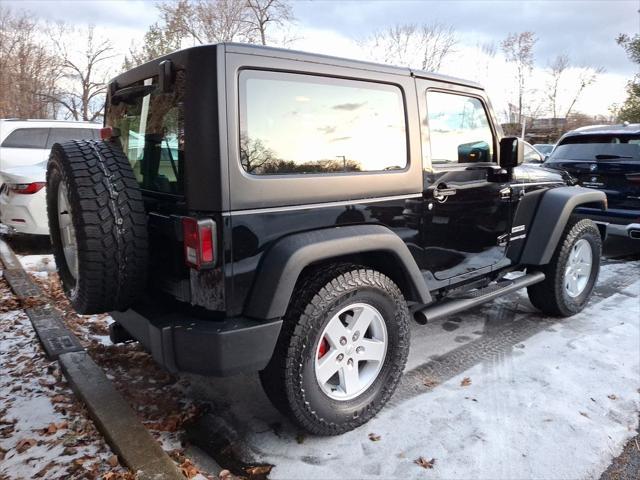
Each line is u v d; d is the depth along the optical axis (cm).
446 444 263
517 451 258
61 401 295
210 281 228
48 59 3291
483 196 355
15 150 810
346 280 255
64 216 278
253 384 329
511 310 470
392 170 290
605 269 614
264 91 237
